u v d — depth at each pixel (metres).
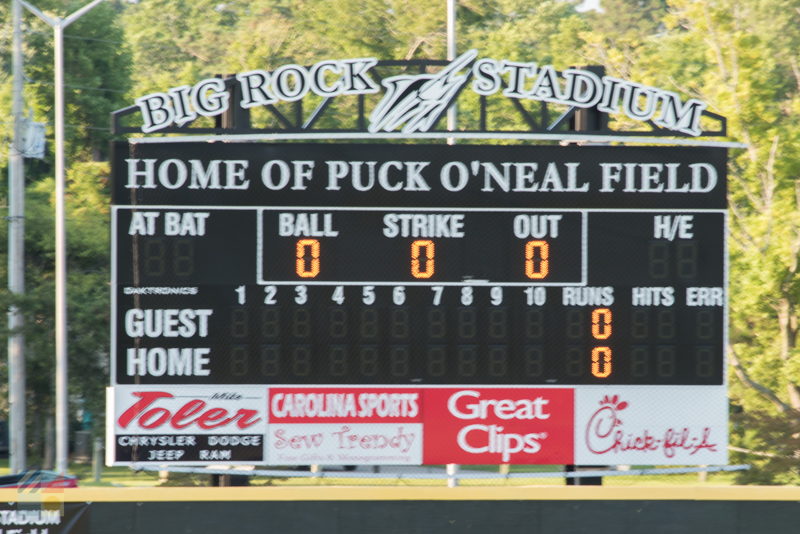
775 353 104.50
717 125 110.25
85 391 105.00
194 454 65.31
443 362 65.56
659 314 65.88
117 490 59.69
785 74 196.50
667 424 65.94
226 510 59.69
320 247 65.44
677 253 66.06
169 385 65.19
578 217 65.88
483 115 67.25
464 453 65.69
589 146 66.25
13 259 97.31
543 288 65.75
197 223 65.19
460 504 60.12
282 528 59.84
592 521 60.25
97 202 150.88
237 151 65.56
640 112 68.00
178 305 65.06
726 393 65.81
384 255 65.50
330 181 65.62
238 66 171.75
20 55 96.69
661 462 65.94
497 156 66.06
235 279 65.25
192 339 65.19
